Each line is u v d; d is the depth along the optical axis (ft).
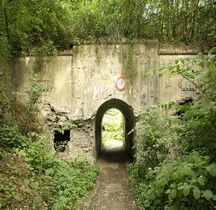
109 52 32.09
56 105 32.09
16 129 24.88
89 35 32.17
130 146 41.81
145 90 31.63
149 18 32.50
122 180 28.96
